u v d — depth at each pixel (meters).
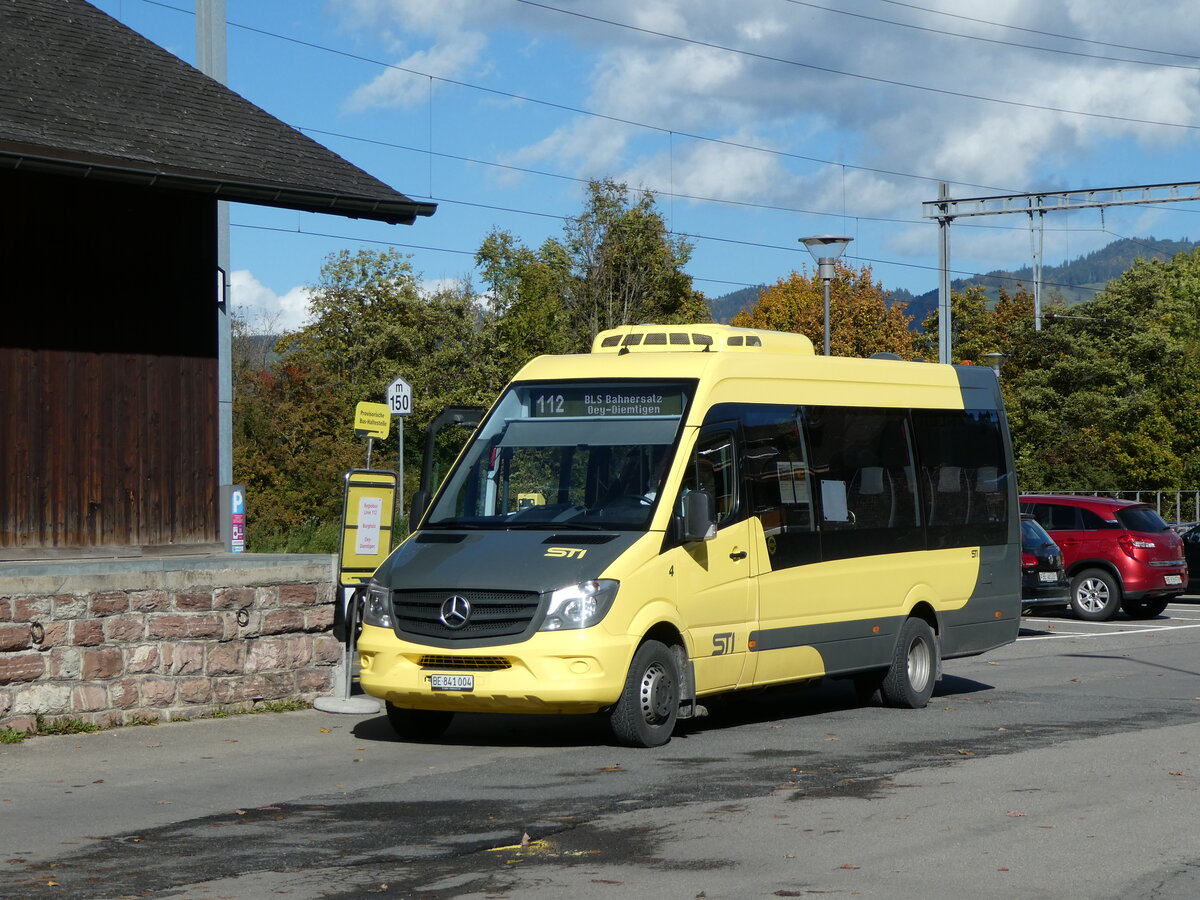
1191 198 32.81
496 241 59.50
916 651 14.12
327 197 13.83
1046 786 9.35
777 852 7.43
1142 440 69.75
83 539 13.29
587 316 60.16
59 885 6.75
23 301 12.94
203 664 12.63
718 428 12.07
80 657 11.84
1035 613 25.17
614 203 60.34
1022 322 78.88
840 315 79.00
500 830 7.95
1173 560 25.81
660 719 11.16
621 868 7.07
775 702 14.61
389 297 58.91
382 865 7.13
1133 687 15.63
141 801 8.93
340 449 36.62
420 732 11.65
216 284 14.22
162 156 13.09
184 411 14.01
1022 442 75.06
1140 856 7.38
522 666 10.66
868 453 13.85
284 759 10.65
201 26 15.93
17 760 10.55
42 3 15.28
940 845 7.61
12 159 11.77
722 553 11.88
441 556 11.22
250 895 6.55
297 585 13.28
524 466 11.89
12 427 12.85
